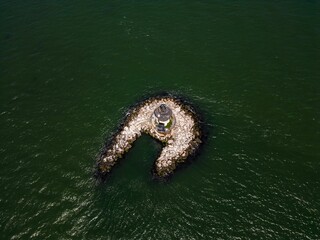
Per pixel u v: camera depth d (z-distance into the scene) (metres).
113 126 51.69
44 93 57.25
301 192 41.97
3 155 48.12
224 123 51.03
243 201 41.53
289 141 47.84
